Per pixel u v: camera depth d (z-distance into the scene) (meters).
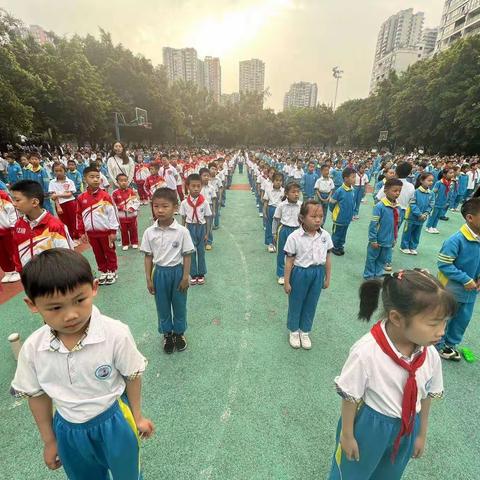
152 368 2.92
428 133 28.45
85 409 1.32
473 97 22.98
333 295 4.45
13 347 2.88
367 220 9.04
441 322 1.20
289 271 3.01
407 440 1.41
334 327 3.66
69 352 1.24
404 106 29.53
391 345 1.31
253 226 8.11
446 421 2.40
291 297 3.10
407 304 1.20
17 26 18.52
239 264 5.53
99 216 4.43
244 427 2.32
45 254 1.14
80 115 22.81
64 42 22.83
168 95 37.00
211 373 2.86
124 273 5.09
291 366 2.97
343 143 56.28
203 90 50.81
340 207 5.78
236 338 3.39
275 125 54.72
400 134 31.52
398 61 71.88
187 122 47.56
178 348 3.16
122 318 3.77
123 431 1.40
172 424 2.33
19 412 2.44
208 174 6.43
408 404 1.32
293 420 2.38
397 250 6.55
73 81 21.62
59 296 1.10
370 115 41.19
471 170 11.73
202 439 2.22
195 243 4.52
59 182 6.12
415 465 2.07
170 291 2.96
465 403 2.58
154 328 3.57
